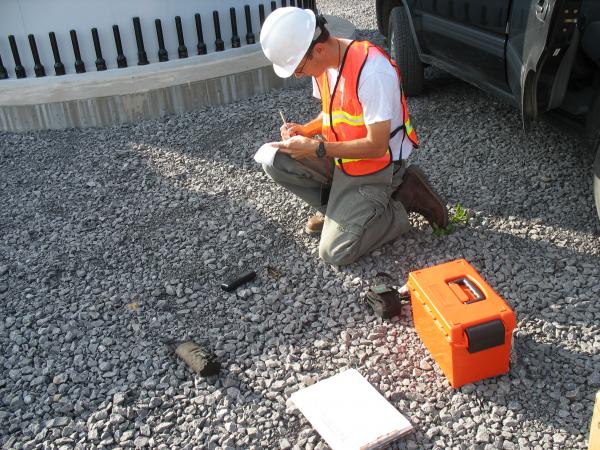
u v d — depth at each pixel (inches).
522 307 124.0
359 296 131.0
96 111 219.6
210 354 115.7
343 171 135.1
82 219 167.9
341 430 99.9
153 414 108.6
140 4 220.1
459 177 169.6
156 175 186.4
